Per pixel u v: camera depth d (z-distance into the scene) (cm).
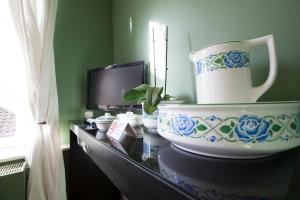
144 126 72
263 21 50
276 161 34
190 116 32
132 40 127
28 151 115
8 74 114
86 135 76
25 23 111
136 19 121
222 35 62
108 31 161
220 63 38
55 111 123
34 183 105
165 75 87
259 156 33
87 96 136
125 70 108
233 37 58
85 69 149
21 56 114
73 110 144
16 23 110
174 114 36
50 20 119
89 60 151
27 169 111
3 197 96
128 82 105
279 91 46
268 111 28
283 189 24
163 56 93
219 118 29
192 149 36
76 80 146
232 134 29
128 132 62
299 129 31
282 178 27
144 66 99
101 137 67
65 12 143
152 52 103
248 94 37
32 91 113
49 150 116
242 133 28
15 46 115
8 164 114
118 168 44
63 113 140
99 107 124
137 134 64
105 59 158
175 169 32
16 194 99
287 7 45
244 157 33
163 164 34
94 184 135
